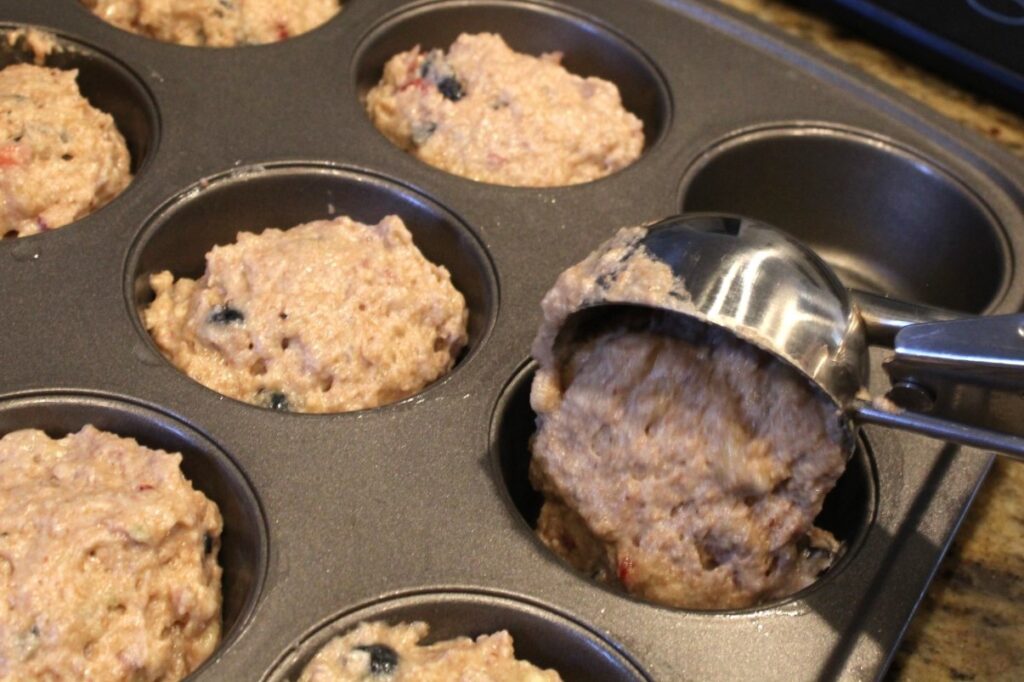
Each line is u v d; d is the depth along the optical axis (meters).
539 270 0.43
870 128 0.47
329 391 0.42
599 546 0.39
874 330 0.37
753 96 0.48
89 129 0.45
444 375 0.43
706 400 0.38
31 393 0.39
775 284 0.36
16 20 0.46
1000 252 0.45
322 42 0.47
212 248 0.44
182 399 0.39
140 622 0.37
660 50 0.48
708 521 0.38
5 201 0.43
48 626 0.36
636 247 0.37
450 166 0.46
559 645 0.37
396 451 0.39
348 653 0.37
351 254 0.43
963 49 0.49
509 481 0.40
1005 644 0.39
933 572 0.38
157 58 0.46
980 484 0.40
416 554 0.38
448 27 0.49
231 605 0.39
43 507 0.38
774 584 0.38
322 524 0.38
